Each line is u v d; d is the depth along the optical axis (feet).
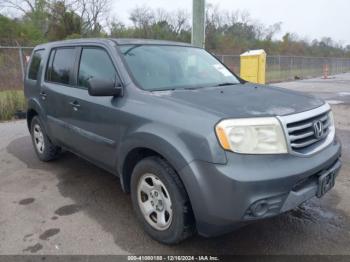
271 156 8.54
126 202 13.21
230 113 8.81
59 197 13.69
